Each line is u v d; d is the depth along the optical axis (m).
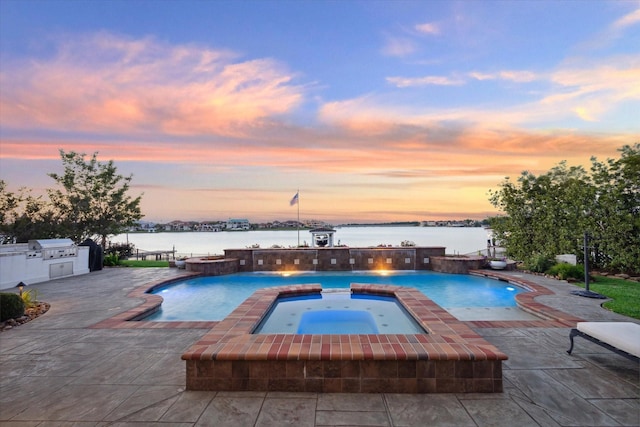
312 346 4.03
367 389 3.71
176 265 16.12
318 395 3.65
